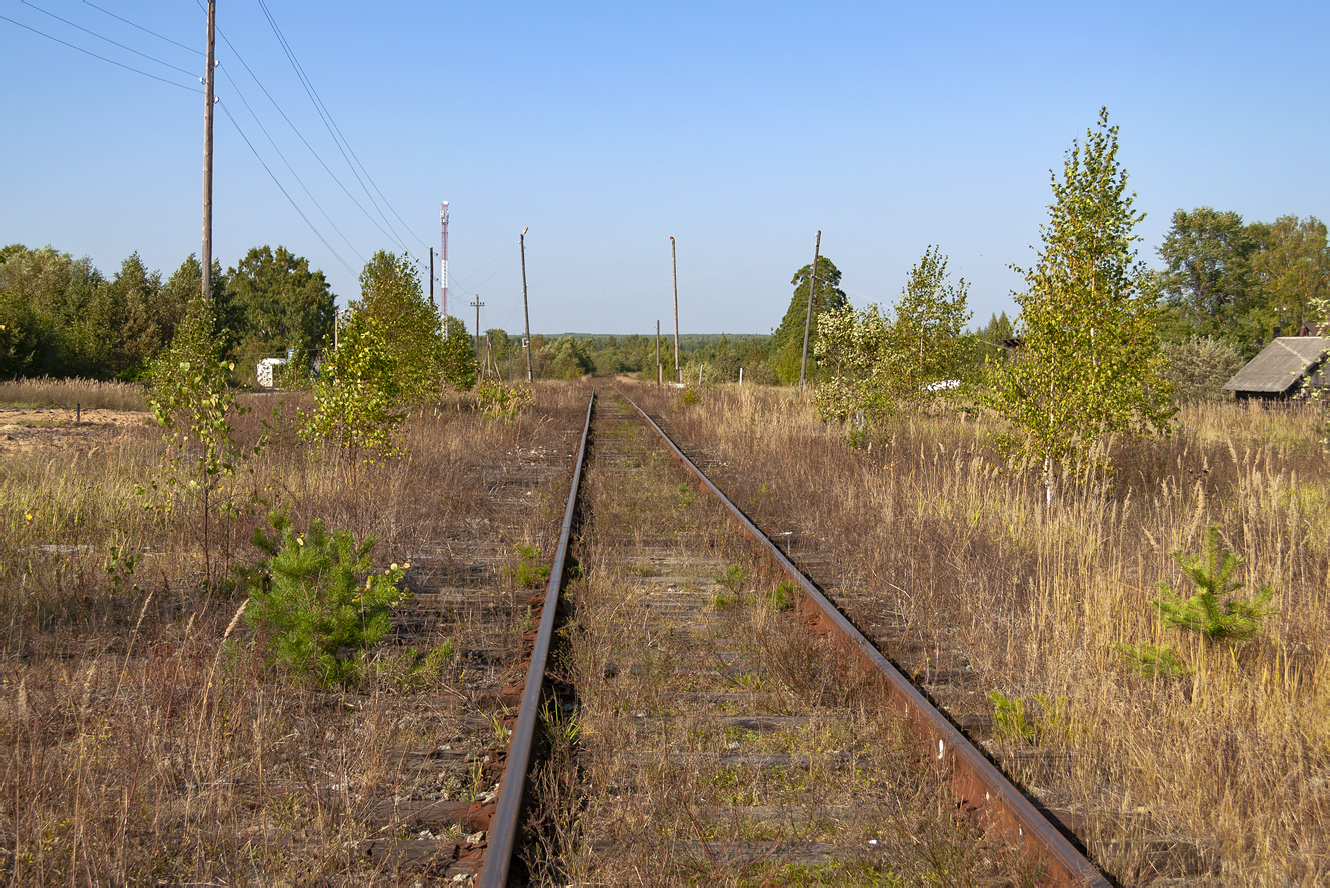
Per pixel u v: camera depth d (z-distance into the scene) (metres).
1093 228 10.26
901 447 14.70
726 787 3.93
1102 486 10.24
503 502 11.35
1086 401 10.13
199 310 13.30
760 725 4.57
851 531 9.06
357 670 5.00
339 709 4.61
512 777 3.60
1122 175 10.19
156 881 3.17
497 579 7.46
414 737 4.38
